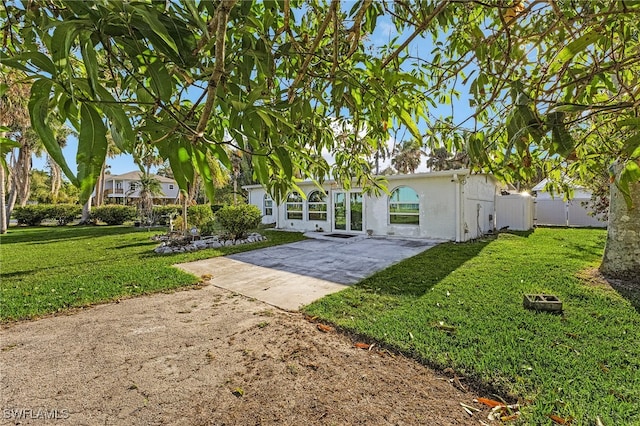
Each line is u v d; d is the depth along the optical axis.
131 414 2.20
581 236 11.27
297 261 7.46
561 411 2.07
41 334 3.49
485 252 8.03
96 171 0.57
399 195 11.85
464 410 2.16
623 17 0.98
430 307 4.00
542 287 4.73
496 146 1.39
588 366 2.56
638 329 3.24
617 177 1.13
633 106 0.86
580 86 1.08
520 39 1.25
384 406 2.22
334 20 1.17
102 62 0.92
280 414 2.17
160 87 0.71
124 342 3.27
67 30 0.58
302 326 3.62
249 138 0.90
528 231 13.45
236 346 3.15
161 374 2.68
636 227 4.97
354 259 7.60
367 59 1.27
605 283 4.86
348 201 13.23
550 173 2.13
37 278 5.98
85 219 21.50
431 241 10.55
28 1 0.81
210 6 0.80
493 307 3.93
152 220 18.80
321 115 1.91
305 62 1.17
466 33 1.58
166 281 5.57
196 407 2.27
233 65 0.94
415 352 2.87
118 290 5.06
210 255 8.29
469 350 2.85
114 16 0.61
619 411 2.04
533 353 2.77
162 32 0.59
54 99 0.63
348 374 2.61
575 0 0.96
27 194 22.09
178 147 0.82
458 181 10.17
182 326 3.67
